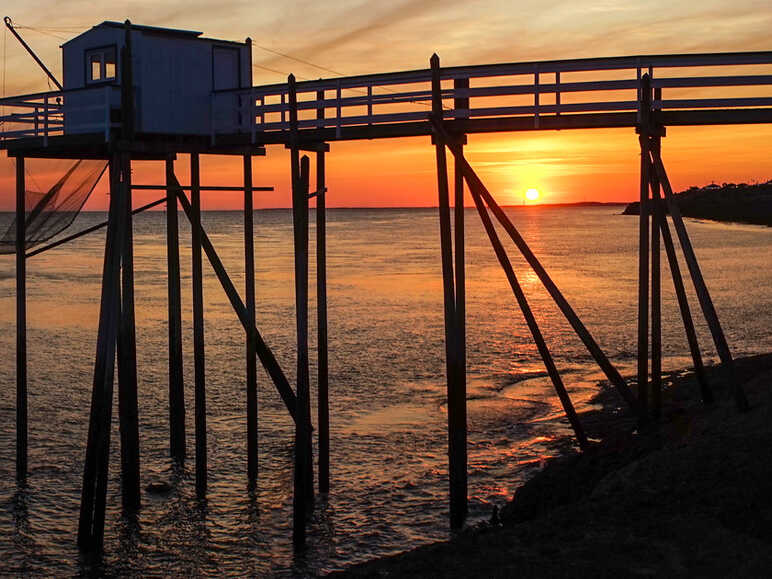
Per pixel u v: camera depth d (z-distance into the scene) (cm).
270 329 3459
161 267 6556
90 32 1630
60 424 2019
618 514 1010
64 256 7888
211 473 1683
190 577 1262
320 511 1478
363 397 2252
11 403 2211
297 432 1355
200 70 1645
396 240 10812
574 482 1374
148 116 1573
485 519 1398
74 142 1562
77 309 4059
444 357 2802
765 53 1293
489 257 7612
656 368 1559
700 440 1223
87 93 1619
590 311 3912
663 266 5725
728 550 887
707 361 2606
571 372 2553
